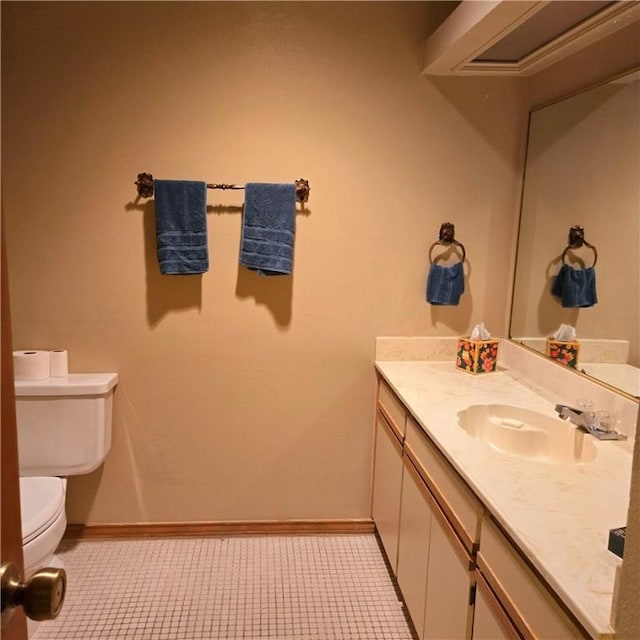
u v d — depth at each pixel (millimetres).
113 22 2004
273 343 2262
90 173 2074
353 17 2084
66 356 2148
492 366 2166
